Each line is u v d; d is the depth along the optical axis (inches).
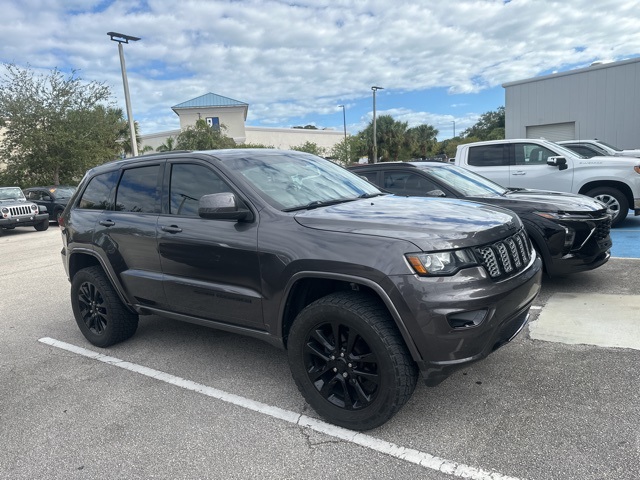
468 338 102.1
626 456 97.3
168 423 124.6
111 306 173.0
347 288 119.0
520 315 118.6
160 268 152.2
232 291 132.3
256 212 129.8
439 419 116.8
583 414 113.7
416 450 105.6
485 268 108.0
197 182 146.9
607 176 323.3
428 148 1911.9
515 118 856.9
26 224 653.3
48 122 1011.9
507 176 352.8
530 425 111.1
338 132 2465.6
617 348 147.9
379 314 107.3
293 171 154.6
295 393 136.9
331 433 115.1
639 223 362.3
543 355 147.5
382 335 105.1
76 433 122.4
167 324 203.5
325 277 111.8
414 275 102.4
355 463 103.0
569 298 198.5
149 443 115.9
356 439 111.6
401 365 105.3
